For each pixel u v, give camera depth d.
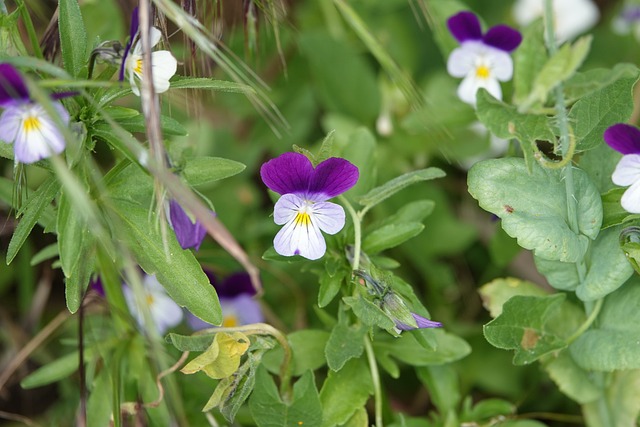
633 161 0.40
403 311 0.40
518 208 0.41
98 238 0.41
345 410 0.43
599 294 0.42
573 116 0.41
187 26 0.39
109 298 0.45
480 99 0.40
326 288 0.42
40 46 0.43
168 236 0.41
